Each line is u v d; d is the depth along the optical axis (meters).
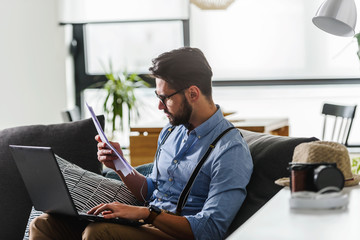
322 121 6.09
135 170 2.66
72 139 2.93
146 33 6.54
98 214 2.27
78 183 2.64
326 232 1.33
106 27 6.64
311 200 1.58
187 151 2.44
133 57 6.60
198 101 2.40
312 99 6.12
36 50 6.14
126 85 6.21
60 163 2.74
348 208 1.57
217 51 6.30
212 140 2.38
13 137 2.94
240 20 6.23
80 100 6.76
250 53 6.24
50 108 6.30
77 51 6.73
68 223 2.38
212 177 2.30
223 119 2.45
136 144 4.48
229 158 2.28
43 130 2.97
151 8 6.35
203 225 2.17
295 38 6.13
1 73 5.65
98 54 6.70
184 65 2.37
